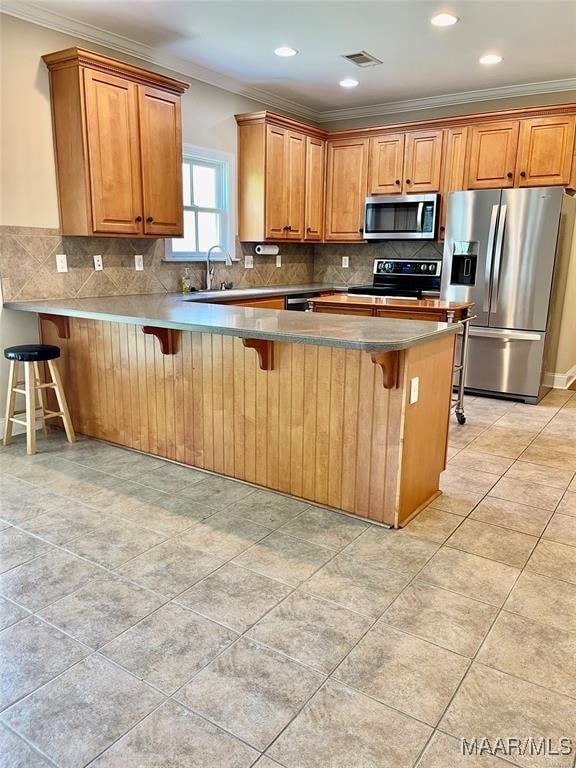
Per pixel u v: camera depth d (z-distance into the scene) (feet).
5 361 11.94
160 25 12.09
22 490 9.63
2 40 10.79
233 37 12.75
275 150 16.79
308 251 20.88
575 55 13.69
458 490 9.92
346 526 8.53
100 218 11.93
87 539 8.04
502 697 5.27
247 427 9.77
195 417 10.43
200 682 5.42
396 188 17.89
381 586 7.01
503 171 16.11
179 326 8.93
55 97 11.60
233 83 16.12
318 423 8.93
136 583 7.00
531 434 13.00
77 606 6.54
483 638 6.08
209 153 15.93
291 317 9.65
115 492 9.61
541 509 9.21
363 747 4.73
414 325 8.89
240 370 9.64
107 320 10.05
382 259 19.36
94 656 5.75
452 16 11.51
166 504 9.17
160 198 13.16
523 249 15.05
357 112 19.29
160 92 12.81
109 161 11.93
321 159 18.81
